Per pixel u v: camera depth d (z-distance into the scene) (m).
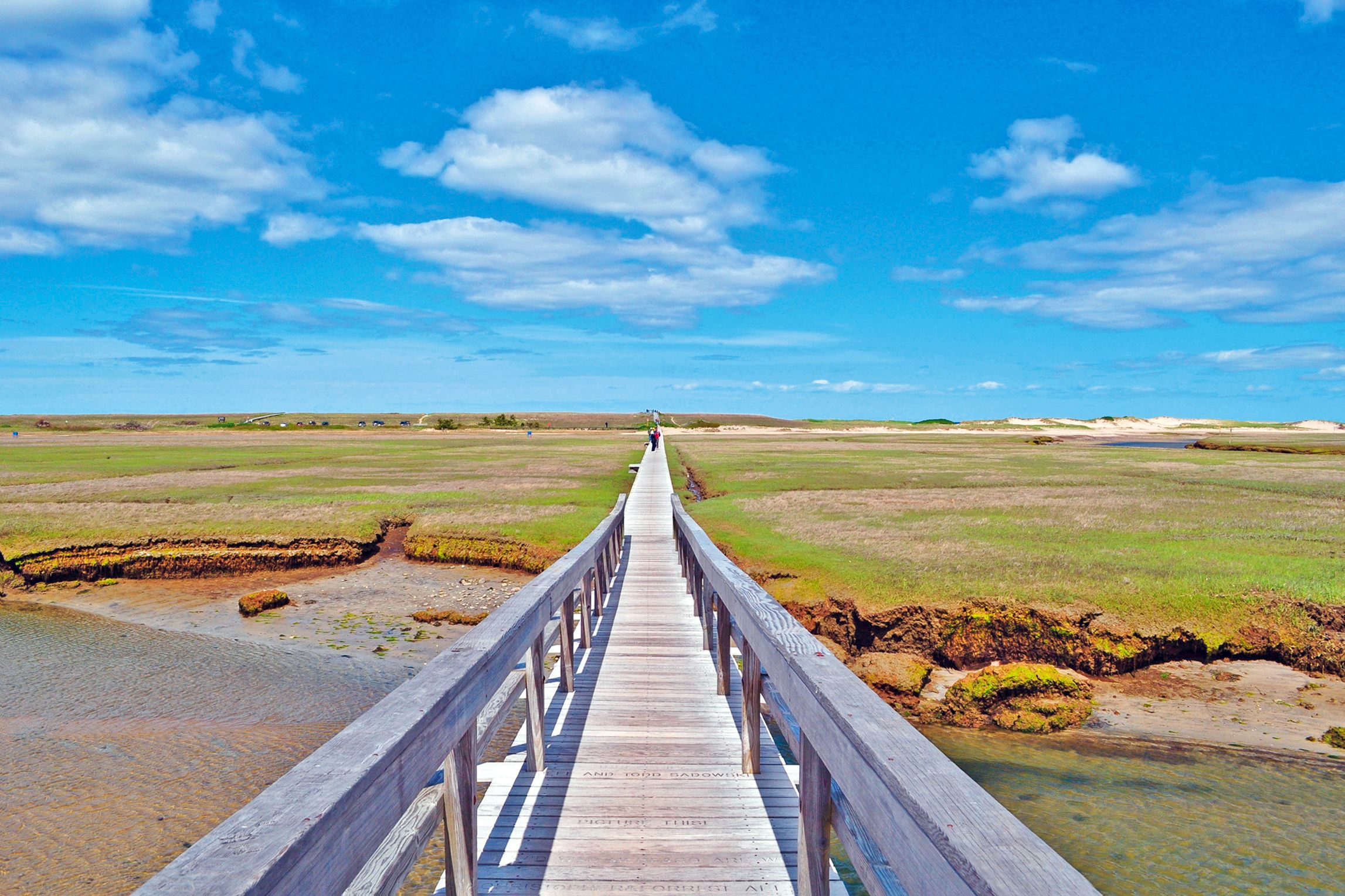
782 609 3.56
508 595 16.80
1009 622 11.98
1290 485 30.75
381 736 1.81
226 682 11.45
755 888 3.19
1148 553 15.78
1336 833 6.86
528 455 52.53
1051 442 84.75
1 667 12.17
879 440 87.62
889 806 1.60
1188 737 9.20
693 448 63.09
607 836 3.63
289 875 1.27
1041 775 8.18
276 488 30.12
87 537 19.69
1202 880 6.12
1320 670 10.96
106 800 7.64
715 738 5.00
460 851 2.66
